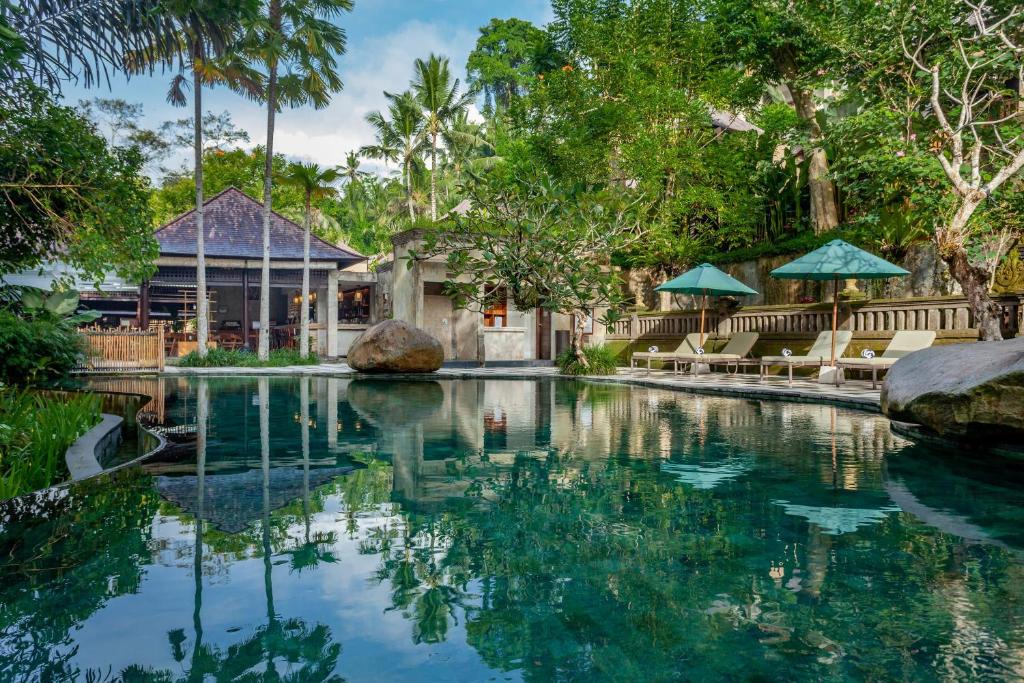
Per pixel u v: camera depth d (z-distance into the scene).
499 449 5.62
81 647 1.93
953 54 11.25
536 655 1.91
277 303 32.62
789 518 3.44
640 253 19.77
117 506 3.60
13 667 1.80
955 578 2.56
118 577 2.51
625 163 17.98
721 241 21.38
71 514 3.42
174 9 9.06
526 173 13.91
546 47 23.98
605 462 5.03
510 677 1.76
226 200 25.28
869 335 13.42
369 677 1.76
